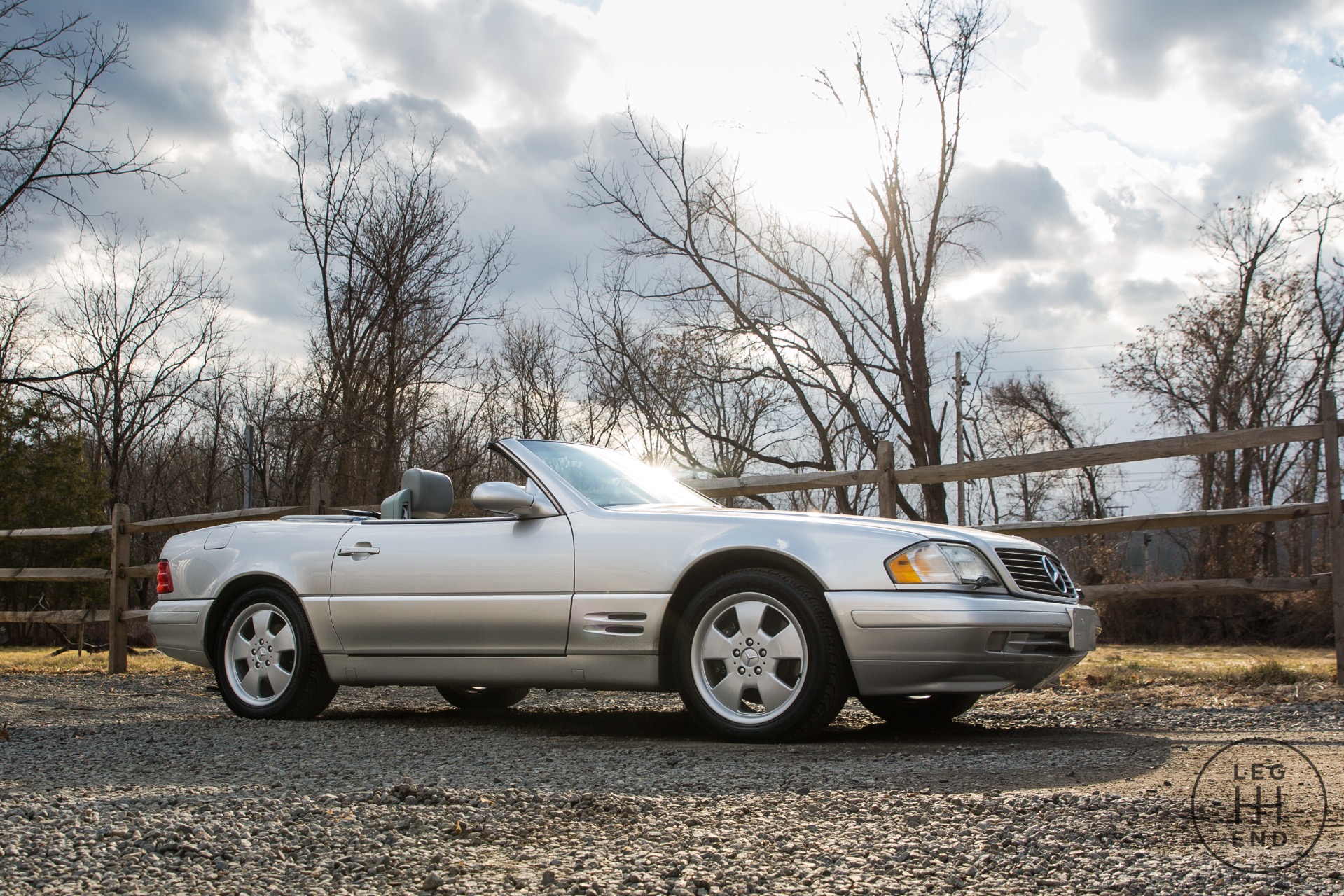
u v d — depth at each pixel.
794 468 25.77
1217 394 29.84
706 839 2.72
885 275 24.30
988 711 6.11
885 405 24.58
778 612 4.68
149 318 35.31
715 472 26.47
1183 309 30.70
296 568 5.84
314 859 2.60
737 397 27.55
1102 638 23.92
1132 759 3.91
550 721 5.75
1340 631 6.77
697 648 4.81
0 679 9.34
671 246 24.84
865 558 4.57
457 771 3.85
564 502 5.24
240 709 6.02
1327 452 6.84
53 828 2.86
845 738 4.82
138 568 10.30
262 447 40.09
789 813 2.99
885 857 2.56
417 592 5.43
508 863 2.56
